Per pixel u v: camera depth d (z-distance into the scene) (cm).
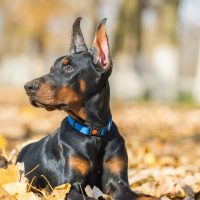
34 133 1420
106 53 674
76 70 663
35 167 681
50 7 4847
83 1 4531
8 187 630
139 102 3055
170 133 1627
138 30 3700
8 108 2219
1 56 5997
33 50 5903
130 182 811
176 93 3444
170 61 3422
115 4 4797
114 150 664
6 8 4991
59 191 620
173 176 868
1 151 854
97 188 648
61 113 2197
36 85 645
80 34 711
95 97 663
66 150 654
